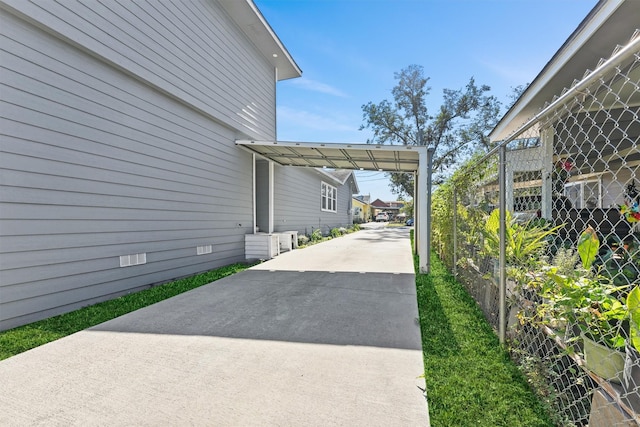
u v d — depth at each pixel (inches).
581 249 66.9
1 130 121.7
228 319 129.5
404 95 825.5
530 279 87.6
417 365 90.1
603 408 54.4
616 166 171.0
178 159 220.5
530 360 77.6
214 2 259.8
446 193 239.0
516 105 197.0
